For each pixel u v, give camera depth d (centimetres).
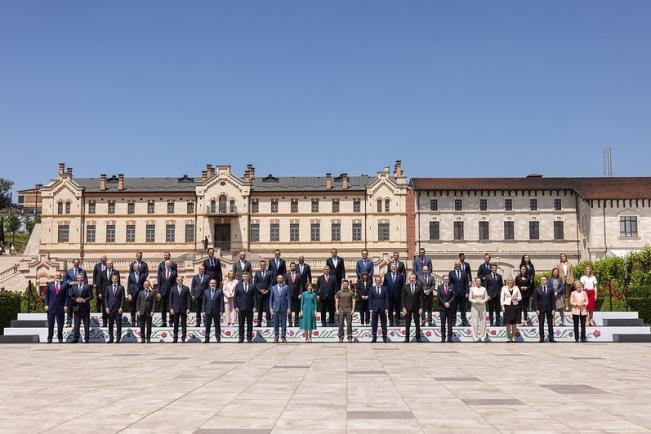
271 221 9456
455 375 1581
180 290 2786
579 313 2745
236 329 2911
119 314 2828
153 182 10038
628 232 8025
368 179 9931
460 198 8512
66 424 993
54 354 2269
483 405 1141
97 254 9431
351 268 8631
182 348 2509
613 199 8025
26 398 1245
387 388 1356
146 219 9481
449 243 8450
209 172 9912
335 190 9425
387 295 2738
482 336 2767
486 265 2989
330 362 1916
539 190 8462
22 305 4131
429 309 3005
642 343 2711
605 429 937
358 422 995
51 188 9506
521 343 2709
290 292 3003
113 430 948
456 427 953
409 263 8944
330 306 3034
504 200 8494
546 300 2728
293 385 1407
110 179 10094
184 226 9450
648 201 8050
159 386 1402
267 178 10081
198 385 1416
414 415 1048
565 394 1266
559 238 8425
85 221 9500
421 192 8531
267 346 2586
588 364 1842
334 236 9394
